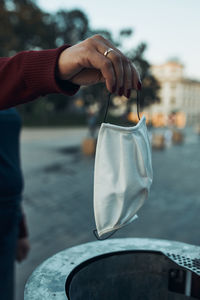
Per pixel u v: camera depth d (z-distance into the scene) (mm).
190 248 978
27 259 2898
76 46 682
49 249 3117
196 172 8039
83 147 10977
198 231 3707
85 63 665
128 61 692
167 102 42938
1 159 1431
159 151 13094
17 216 1520
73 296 807
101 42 671
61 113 39594
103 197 681
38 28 29109
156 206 4773
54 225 3799
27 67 693
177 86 44719
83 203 4789
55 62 679
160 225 3902
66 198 5062
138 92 732
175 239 3451
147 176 714
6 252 1441
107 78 649
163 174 7684
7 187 1426
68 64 673
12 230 1480
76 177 6855
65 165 8492
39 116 33594
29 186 5863
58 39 31172
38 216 4133
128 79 683
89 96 10609
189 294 900
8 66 719
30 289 728
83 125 34688
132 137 689
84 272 875
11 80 713
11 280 1491
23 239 1715
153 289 958
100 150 680
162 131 22109
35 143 14672
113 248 966
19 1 26828
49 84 690
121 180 679
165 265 939
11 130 1532
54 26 31109
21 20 27391
